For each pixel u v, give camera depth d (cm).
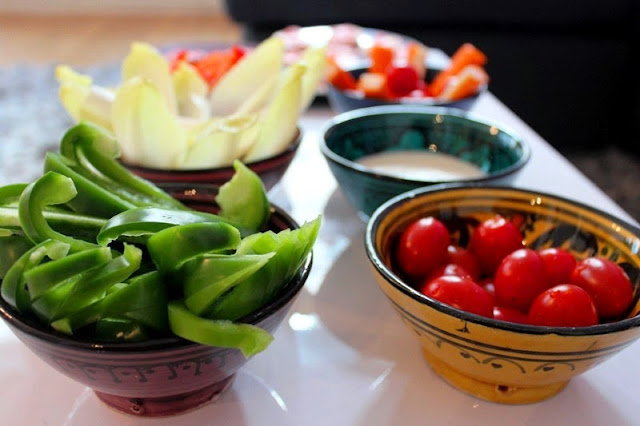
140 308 42
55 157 51
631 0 252
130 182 56
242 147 75
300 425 50
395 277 49
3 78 157
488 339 45
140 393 44
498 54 255
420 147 93
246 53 118
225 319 43
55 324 40
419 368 56
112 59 287
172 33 344
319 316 63
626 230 58
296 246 46
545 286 55
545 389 52
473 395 53
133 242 48
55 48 303
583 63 257
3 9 367
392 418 51
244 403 52
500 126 87
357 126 90
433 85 127
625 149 271
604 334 43
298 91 74
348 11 254
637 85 256
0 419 50
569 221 63
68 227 48
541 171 100
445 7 254
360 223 82
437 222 61
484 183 68
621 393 54
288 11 253
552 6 253
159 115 69
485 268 63
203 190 61
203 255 43
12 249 46
